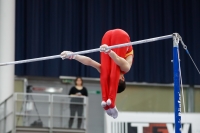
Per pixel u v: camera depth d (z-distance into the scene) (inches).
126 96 1553.9
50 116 1246.3
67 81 1467.8
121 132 1375.5
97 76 1486.2
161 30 1555.1
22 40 1421.0
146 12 1550.2
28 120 1232.8
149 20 1550.2
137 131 1384.1
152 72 1537.9
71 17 1476.4
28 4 1443.2
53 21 1455.5
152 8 1558.8
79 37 1477.6
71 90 1328.7
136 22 1536.7
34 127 1230.3
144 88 1571.1
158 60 1544.0
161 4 1573.6
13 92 1357.0
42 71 1433.3
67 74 1461.6
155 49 1546.5
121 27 1514.5
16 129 1216.2
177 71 616.1
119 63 622.2
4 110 1248.2
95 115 1510.8
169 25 1562.5
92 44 1473.9
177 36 628.1
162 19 1565.0
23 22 1430.9
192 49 1579.7
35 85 1459.2
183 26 1578.5
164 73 1547.7
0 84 1344.7
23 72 1418.6
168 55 1551.4
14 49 1391.5
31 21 1435.8
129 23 1521.9
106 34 664.4
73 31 1473.9
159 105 1574.8
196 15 1594.5
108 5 1514.5
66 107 1263.5
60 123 1250.6
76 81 1337.4
